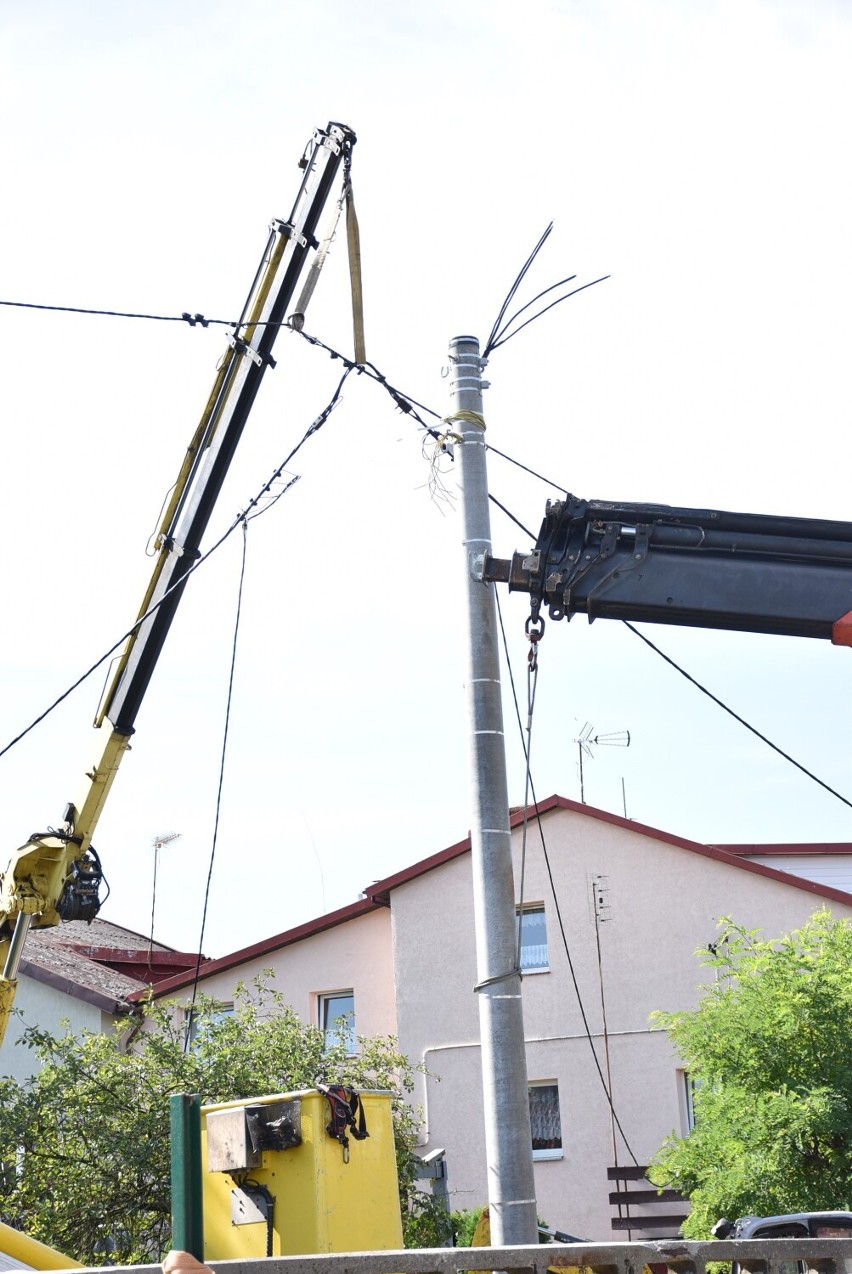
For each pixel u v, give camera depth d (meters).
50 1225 14.50
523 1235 8.09
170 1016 17.33
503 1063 8.35
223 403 10.95
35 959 24.58
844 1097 14.73
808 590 7.02
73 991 23.59
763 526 7.11
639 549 7.11
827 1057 15.03
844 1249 4.93
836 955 15.96
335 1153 6.96
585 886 21.97
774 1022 15.31
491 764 8.83
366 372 10.28
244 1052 16.39
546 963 21.97
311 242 10.48
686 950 21.14
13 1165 15.00
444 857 22.91
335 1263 3.62
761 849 23.50
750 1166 14.56
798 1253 4.78
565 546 7.22
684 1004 20.91
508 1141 8.23
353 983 23.58
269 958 24.11
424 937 22.72
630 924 21.55
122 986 24.92
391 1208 7.16
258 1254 6.82
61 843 11.48
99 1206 14.65
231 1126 7.04
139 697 11.55
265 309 10.62
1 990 11.28
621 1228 19.91
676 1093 20.56
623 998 21.25
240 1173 7.03
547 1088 21.55
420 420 10.34
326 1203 6.80
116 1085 15.54
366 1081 17.02
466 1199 21.20
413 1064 21.03
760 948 16.34
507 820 8.80
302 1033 17.34
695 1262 4.43
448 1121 21.70
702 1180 15.30
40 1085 15.48
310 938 23.98
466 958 22.41
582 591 7.12
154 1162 14.73
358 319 10.28
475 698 8.95
